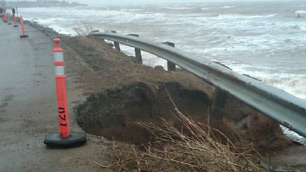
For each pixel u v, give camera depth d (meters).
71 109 6.45
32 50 14.93
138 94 7.20
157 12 72.56
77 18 55.31
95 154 4.60
